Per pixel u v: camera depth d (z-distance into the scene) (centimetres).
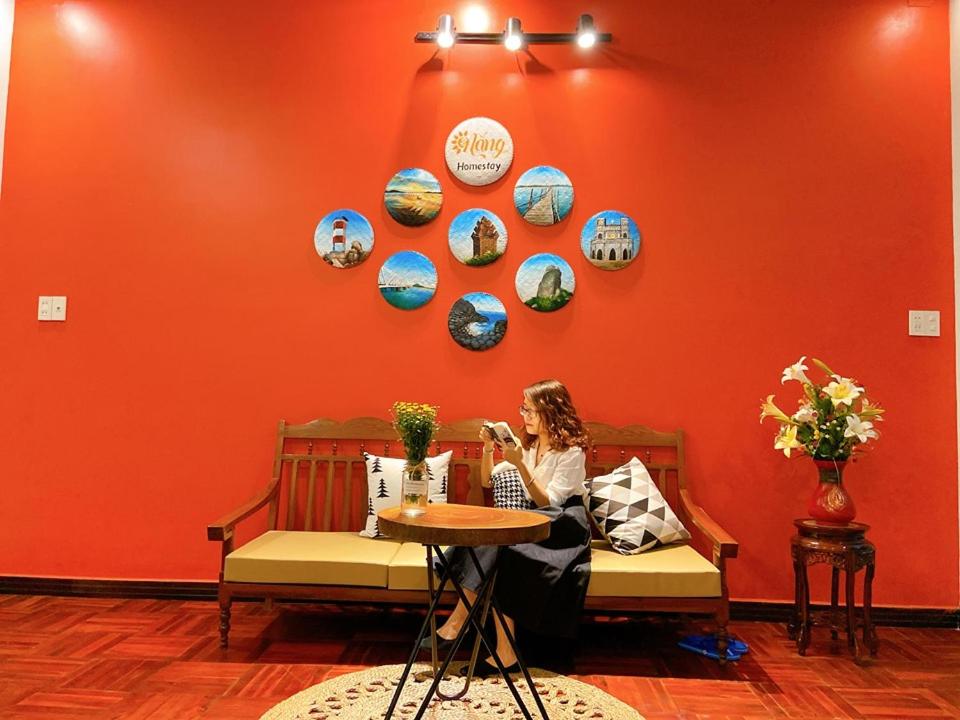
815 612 339
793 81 357
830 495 299
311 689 248
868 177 352
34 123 374
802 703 248
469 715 231
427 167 364
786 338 350
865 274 349
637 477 322
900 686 263
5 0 376
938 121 352
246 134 370
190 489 360
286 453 357
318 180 367
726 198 355
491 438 277
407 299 357
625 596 273
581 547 279
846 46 356
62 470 363
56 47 376
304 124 369
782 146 355
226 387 362
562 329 354
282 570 285
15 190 373
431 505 252
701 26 361
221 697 244
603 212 356
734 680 267
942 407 343
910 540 340
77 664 271
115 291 368
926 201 350
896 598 338
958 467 340
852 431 288
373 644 296
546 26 364
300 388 361
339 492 355
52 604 344
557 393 299
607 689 257
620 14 363
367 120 367
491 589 220
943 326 346
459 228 357
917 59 354
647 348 352
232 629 313
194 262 367
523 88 363
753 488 346
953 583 337
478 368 355
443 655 282
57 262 370
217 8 373
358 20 371
